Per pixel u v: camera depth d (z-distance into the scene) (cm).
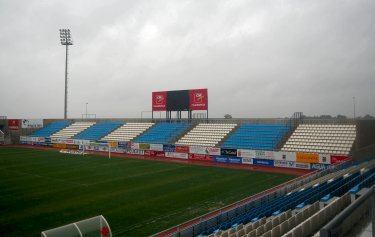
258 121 5972
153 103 6606
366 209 1072
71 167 4306
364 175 2605
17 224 2030
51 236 1308
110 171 4006
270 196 2383
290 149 4634
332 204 1656
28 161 4878
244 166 4516
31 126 8344
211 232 1673
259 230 1435
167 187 3095
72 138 7338
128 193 2838
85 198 2658
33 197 2681
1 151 6297
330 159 3975
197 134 5897
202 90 5944
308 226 1404
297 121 5388
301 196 2147
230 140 5388
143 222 2083
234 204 2214
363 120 4428
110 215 2219
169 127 6488
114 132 7006
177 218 2162
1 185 3139
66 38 8438
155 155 5662
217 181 3419
